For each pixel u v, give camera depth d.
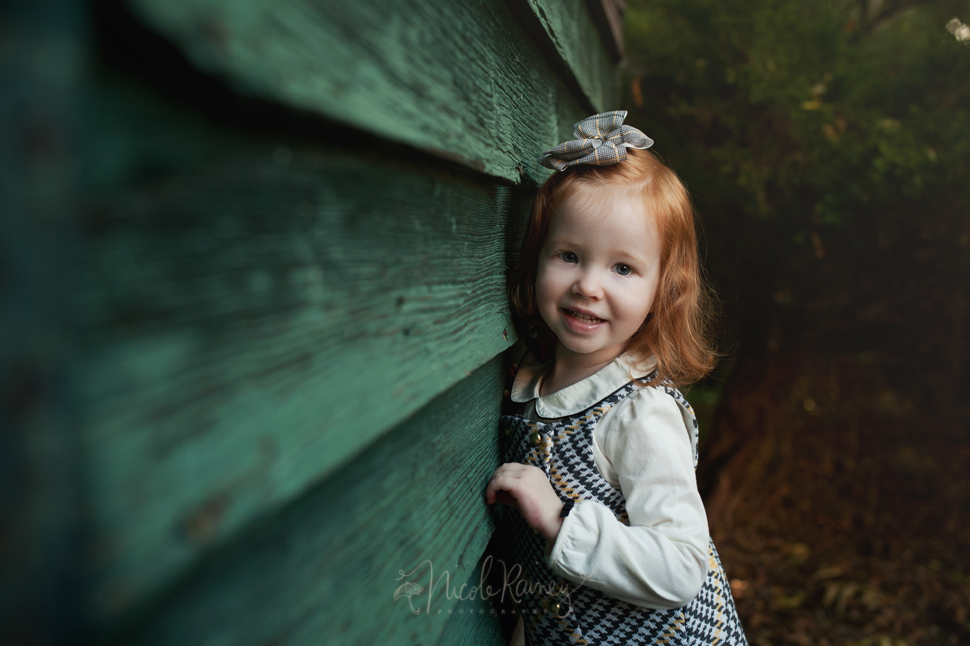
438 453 0.71
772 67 2.68
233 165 0.33
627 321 0.99
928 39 2.94
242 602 0.35
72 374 0.22
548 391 1.09
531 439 1.00
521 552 1.04
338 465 0.41
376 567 0.52
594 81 1.77
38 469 0.21
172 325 0.28
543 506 0.91
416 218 0.59
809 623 2.90
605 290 0.97
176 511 0.27
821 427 4.34
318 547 0.43
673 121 2.92
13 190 0.20
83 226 0.24
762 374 3.52
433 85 0.57
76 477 0.22
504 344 0.95
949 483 3.82
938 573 3.25
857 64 2.86
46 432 0.21
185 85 0.29
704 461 3.74
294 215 0.38
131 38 0.25
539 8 1.01
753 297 3.15
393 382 0.51
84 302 0.24
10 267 0.20
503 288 1.01
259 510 0.33
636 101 2.96
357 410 0.44
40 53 0.20
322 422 0.40
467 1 0.70
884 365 3.84
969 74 2.78
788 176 2.73
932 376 3.62
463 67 0.68
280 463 0.35
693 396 4.52
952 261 2.90
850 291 3.08
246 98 0.31
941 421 3.97
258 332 0.34
